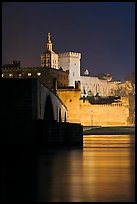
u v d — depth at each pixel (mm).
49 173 40906
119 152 66938
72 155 61375
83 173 40906
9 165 48219
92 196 28547
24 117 75250
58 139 80250
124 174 40031
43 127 75562
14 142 74750
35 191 30406
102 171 42469
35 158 56844
